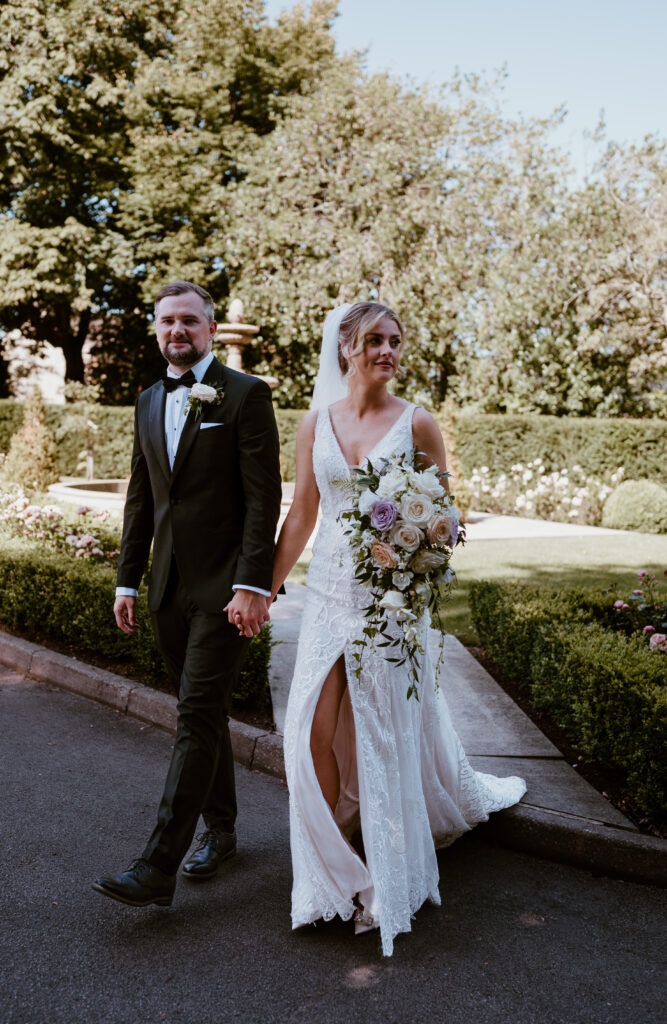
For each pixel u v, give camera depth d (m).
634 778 2.94
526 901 2.61
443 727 2.73
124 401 22.67
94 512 6.86
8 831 2.99
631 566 8.20
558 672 3.72
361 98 16.91
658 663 3.29
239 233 17.03
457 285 16.53
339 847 2.37
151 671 4.64
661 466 13.33
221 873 2.75
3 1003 2.07
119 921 2.45
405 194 16.80
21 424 18.47
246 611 2.50
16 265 17.88
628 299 16.03
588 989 2.16
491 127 16.81
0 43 17.19
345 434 2.60
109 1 17.55
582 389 16.12
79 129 18.34
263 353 18.52
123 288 19.86
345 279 16.34
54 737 3.96
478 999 2.12
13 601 5.47
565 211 16.48
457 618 5.96
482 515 13.49
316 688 2.46
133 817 3.13
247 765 3.68
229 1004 2.09
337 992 2.14
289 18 19.39
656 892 2.68
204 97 18.69
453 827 2.82
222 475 2.59
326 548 2.56
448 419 12.40
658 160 16.00
